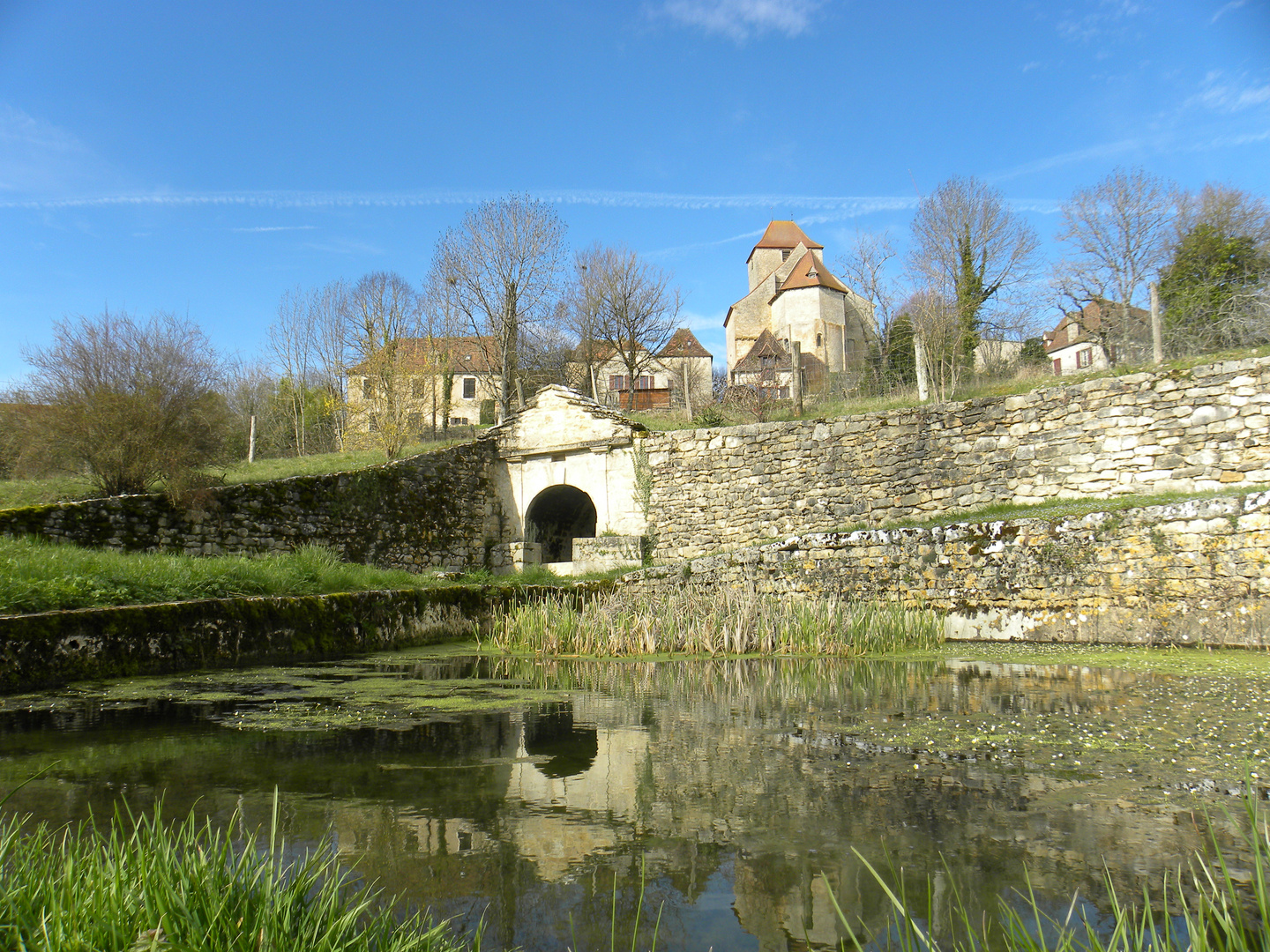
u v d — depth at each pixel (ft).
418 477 49.29
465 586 37.45
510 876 7.51
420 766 11.68
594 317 115.55
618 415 54.19
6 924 5.28
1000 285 90.89
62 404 39.78
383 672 23.62
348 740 13.53
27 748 12.85
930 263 90.12
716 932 6.27
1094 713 15.49
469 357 136.26
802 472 47.96
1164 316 74.08
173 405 41.32
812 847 8.20
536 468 56.29
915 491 43.86
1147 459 36.37
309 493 41.73
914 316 75.87
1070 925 6.31
